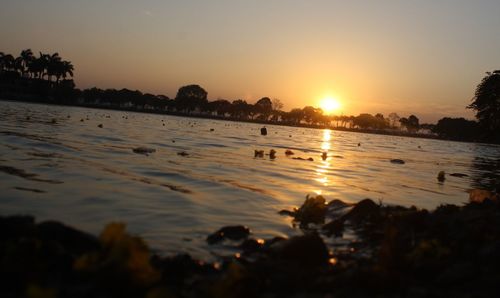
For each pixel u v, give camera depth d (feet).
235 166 88.38
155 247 33.60
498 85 272.51
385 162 137.69
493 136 283.18
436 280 25.53
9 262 22.70
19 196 45.65
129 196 50.88
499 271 26.30
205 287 24.71
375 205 48.19
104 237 24.99
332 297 23.07
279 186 67.82
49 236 27.76
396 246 28.50
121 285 22.94
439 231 36.83
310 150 159.22
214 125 361.51
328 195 63.57
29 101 497.05
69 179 57.57
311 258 31.32
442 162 163.12
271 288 24.88
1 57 520.01
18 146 87.71
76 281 23.18
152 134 167.12
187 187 60.13
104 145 105.81
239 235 38.45
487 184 95.91
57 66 536.83
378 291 23.72
